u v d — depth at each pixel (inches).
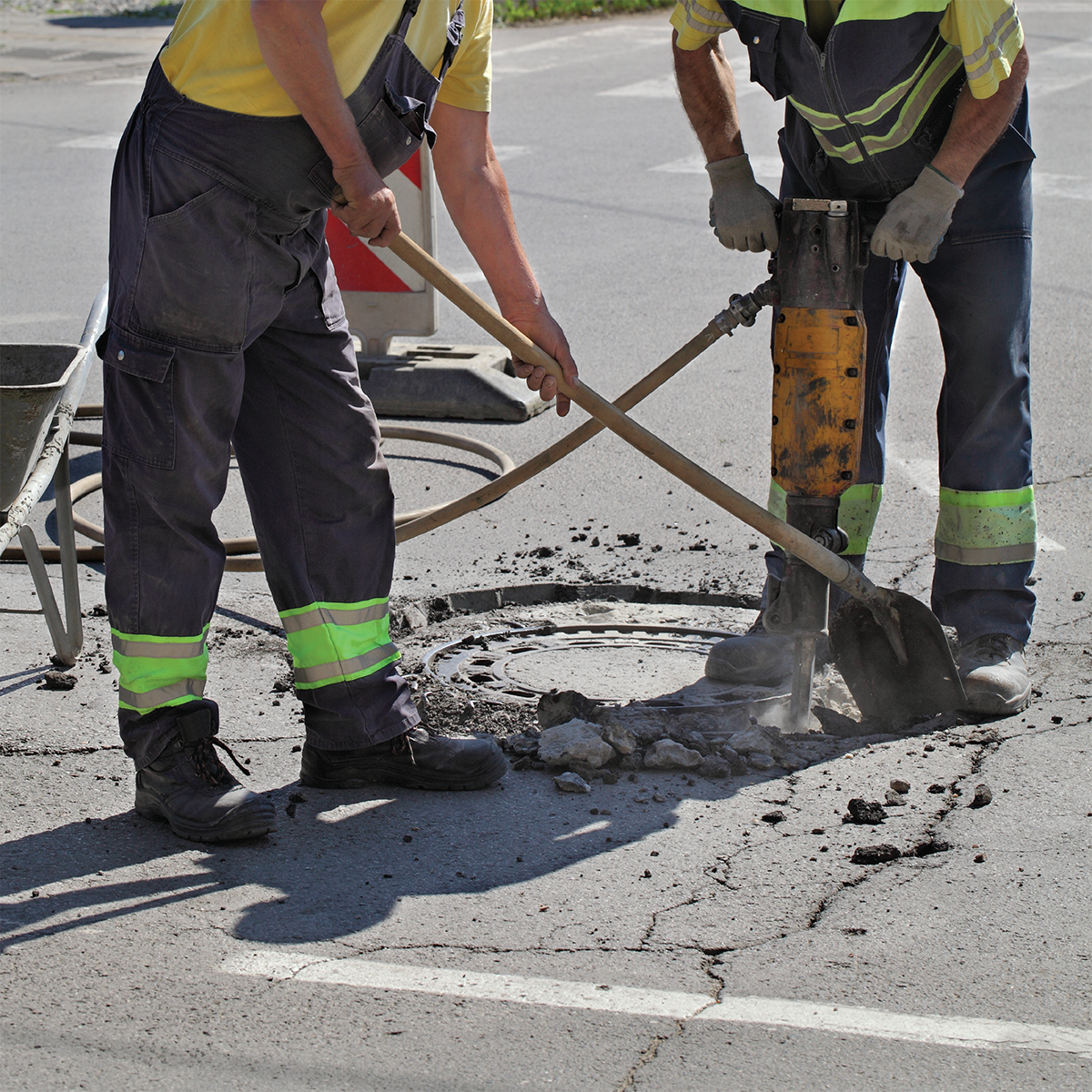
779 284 151.0
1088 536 218.8
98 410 281.4
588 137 578.9
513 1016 109.0
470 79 141.9
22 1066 103.0
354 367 144.2
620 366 309.3
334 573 143.3
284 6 116.3
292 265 133.2
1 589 201.8
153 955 116.8
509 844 135.8
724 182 159.9
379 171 132.3
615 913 123.7
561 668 178.7
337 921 122.2
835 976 114.1
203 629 139.1
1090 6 972.6
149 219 126.7
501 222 145.4
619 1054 104.6
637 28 902.4
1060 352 313.7
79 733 158.1
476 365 292.5
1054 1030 107.3
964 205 162.4
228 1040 106.1
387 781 147.2
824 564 151.6
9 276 373.1
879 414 179.5
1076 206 453.1
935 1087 101.0
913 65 147.3
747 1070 102.8
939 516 174.7
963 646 169.8
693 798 144.8
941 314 169.3
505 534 224.4
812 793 145.4
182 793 136.3
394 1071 102.7
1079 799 142.8
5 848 133.8
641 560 213.5
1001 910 123.6
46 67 724.7
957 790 145.3
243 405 142.2
